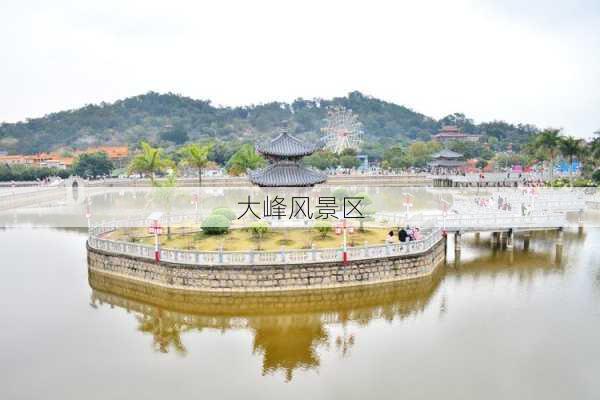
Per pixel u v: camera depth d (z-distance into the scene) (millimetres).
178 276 35219
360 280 35875
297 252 34938
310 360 25438
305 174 47281
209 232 43250
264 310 33062
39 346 27125
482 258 46531
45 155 185750
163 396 21781
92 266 40656
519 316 31125
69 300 35125
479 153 181625
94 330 29578
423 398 21562
